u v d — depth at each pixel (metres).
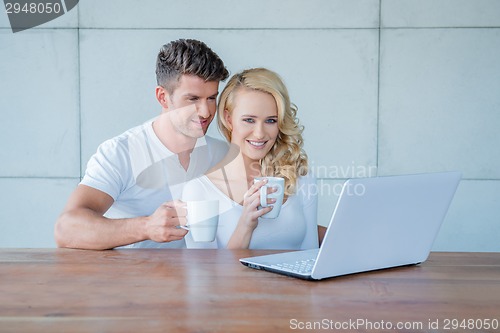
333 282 1.17
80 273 1.23
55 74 2.91
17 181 2.95
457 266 1.33
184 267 1.29
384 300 1.04
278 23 2.89
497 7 2.85
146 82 2.92
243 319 0.93
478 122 2.89
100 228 1.52
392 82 2.90
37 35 2.90
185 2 2.89
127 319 0.93
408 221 1.27
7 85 2.91
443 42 2.87
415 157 2.92
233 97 1.95
